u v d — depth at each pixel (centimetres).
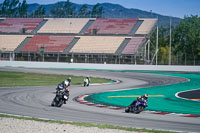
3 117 2945
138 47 13450
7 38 15575
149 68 11838
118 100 4634
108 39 14488
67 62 13175
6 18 18075
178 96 5322
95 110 3584
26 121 2767
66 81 4766
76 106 3859
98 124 2711
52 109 3556
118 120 2998
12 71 10262
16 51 14262
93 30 15600
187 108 4006
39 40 15025
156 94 5531
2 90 5444
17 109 3500
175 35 18100
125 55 12862
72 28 16238
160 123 2909
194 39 16825
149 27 15400
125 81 7919
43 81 7506
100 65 11862
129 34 15000
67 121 2828
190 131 2602
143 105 3453
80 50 13775
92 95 5125
